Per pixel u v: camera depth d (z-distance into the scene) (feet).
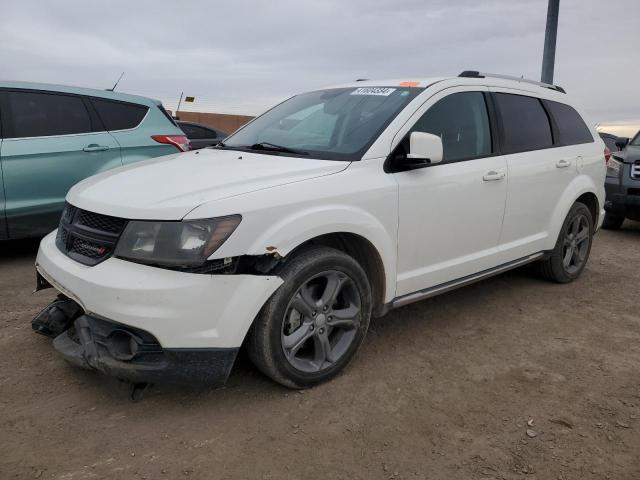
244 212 8.73
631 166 25.17
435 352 11.89
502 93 14.24
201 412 9.29
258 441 8.58
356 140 11.23
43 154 17.37
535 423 9.30
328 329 10.20
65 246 9.89
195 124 31.99
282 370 9.51
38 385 9.98
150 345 8.48
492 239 13.51
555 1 30.63
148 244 8.53
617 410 9.77
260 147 12.25
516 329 13.33
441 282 12.39
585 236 17.19
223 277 8.59
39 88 17.95
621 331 13.42
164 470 7.86
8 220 16.90
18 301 14.16
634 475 8.07
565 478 7.97
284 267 9.30
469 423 9.25
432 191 11.55
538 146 14.92
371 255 10.80
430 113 12.04
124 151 19.12
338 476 7.88
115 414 9.17
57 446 8.29
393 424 9.15
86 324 8.91
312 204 9.53
